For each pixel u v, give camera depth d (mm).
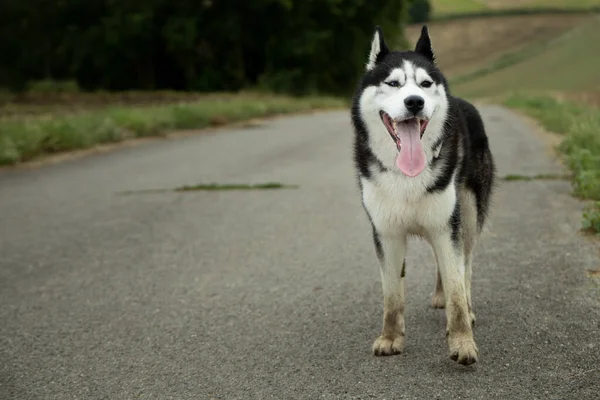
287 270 6055
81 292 5719
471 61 91250
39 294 5707
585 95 42688
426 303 5047
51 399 3828
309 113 31359
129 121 18906
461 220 4477
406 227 4184
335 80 52000
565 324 4379
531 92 51375
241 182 10797
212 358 4277
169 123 20297
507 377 3727
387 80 4242
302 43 45875
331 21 48531
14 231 7973
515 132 17328
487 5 112000
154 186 10773
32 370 4227
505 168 10875
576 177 8594
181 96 36031
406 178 4047
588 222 6484
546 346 4078
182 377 4027
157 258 6648
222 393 3791
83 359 4359
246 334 4645
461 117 4723
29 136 15031
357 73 50875
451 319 3977
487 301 4918
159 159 14125
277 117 27688
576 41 94188
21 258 6820
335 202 8938
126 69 47156
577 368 3764
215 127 22188
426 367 3941
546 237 6469
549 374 3721
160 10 44719
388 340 4203
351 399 3609
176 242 7230
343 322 4770
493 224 7066
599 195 8016
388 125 4176
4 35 44594
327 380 3865
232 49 47375
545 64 86688
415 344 4301
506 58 90438
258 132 20109
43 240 7508
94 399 3803
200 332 4727
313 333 4598
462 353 3840
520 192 8758
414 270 5848
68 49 45094
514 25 102188
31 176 12312
